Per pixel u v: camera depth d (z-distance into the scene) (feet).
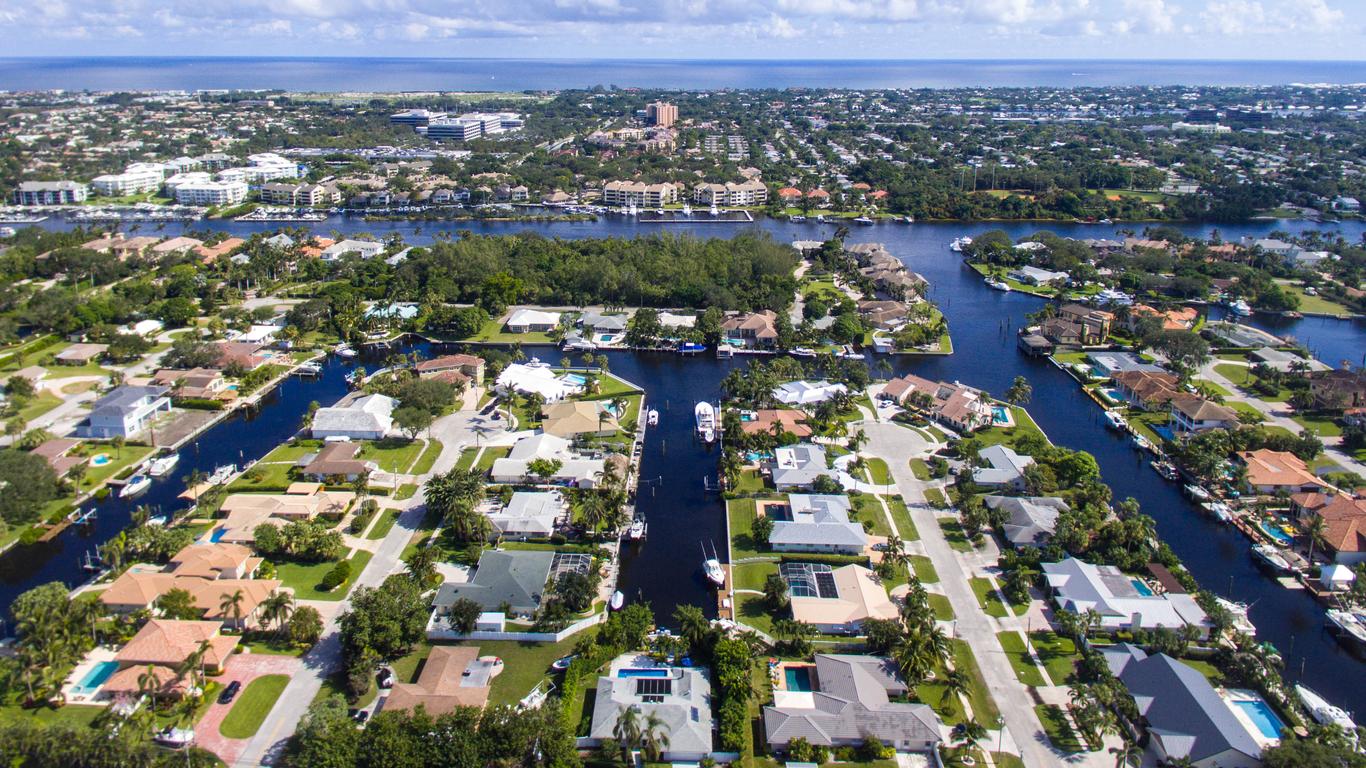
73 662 457.27
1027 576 564.71
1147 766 415.44
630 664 479.82
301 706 443.32
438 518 633.20
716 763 414.82
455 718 404.98
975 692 461.78
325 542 569.64
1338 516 611.06
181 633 471.62
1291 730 431.84
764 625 520.42
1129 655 476.95
